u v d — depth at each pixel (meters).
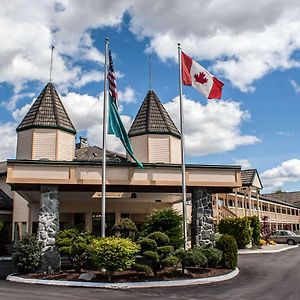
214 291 13.09
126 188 18.41
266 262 22.27
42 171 16.78
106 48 17.64
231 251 17.66
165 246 15.52
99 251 14.37
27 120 28.80
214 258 16.59
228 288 13.72
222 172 18.12
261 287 13.96
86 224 29.36
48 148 28.08
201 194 18.48
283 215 62.94
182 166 17.17
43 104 29.22
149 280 14.55
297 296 12.22
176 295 12.33
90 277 14.74
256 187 41.03
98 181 17.08
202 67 17.91
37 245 16.47
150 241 15.43
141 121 29.89
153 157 28.98
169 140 29.48
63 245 16.00
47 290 13.16
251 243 33.03
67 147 29.08
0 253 27.05
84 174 17.05
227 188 18.61
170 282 14.35
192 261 15.41
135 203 30.31
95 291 13.02
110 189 18.69
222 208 39.38
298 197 82.25
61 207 29.20
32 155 27.84
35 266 16.30
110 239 14.86
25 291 12.91
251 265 20.77
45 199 16.97
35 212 28.69
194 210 18.41
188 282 14.56
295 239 42.00
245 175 40.03
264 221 40.94
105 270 15.39
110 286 13.83
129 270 16.06
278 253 28.95
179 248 16.62
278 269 19.14
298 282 15.17
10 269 19.28
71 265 17.89
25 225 29.38
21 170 16.66
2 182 31.72
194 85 17.84
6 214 30.09
